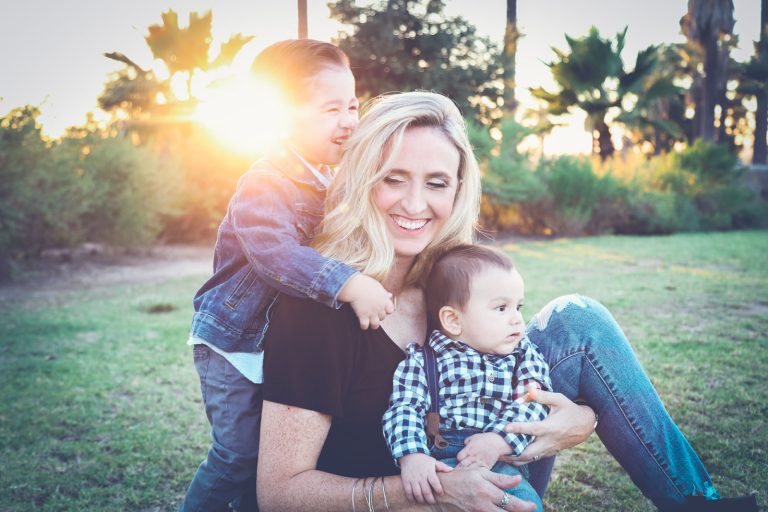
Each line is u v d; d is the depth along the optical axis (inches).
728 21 952.3
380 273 66.1
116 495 120.9
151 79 879.1
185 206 602.2
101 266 474.3
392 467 66.4
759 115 1096.8
